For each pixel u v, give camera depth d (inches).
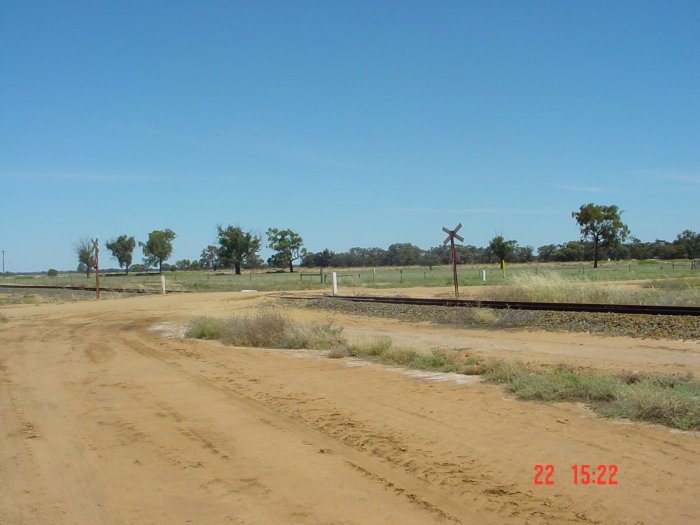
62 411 418.3
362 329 885.8
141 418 394.3
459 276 2650.1
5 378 558.9
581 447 298.4
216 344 805.9
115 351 741.3
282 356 663.1
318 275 3348.9
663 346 599.8
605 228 3390.7
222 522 230.4
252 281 3031.5
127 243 5767.7
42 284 3528.5
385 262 6171.3
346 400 425.7
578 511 228.5
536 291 1066.7
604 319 754.2
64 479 283.0
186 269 7150.6
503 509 232.7
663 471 262.4
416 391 446.0
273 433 349.7
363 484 264.1
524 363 531.8
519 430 331.6
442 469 278.4
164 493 262.1
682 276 2194.9
